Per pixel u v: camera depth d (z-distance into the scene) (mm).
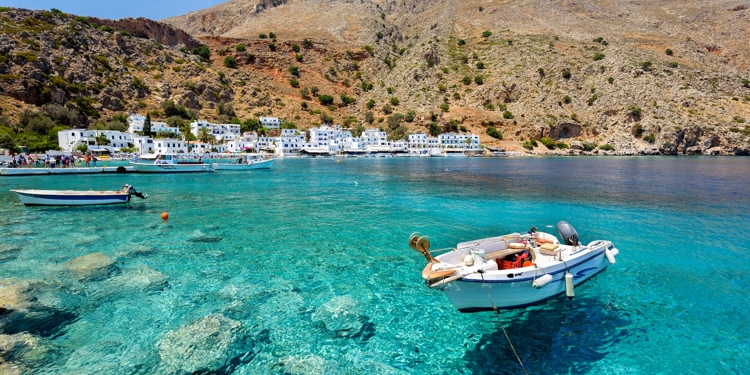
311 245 20703
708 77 172000
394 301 13711
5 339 10672
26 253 18562
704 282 15305
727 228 24375
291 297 13977
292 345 10867
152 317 12266
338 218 27891
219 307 13070
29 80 114875
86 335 11148
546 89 182250
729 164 92812
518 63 199500
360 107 197000
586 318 12430
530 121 166750
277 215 28906
